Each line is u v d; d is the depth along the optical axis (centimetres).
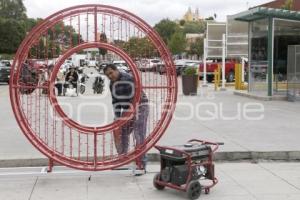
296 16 1930
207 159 685
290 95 1920
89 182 739
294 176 782
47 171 740
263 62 2055
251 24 2152
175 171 668
